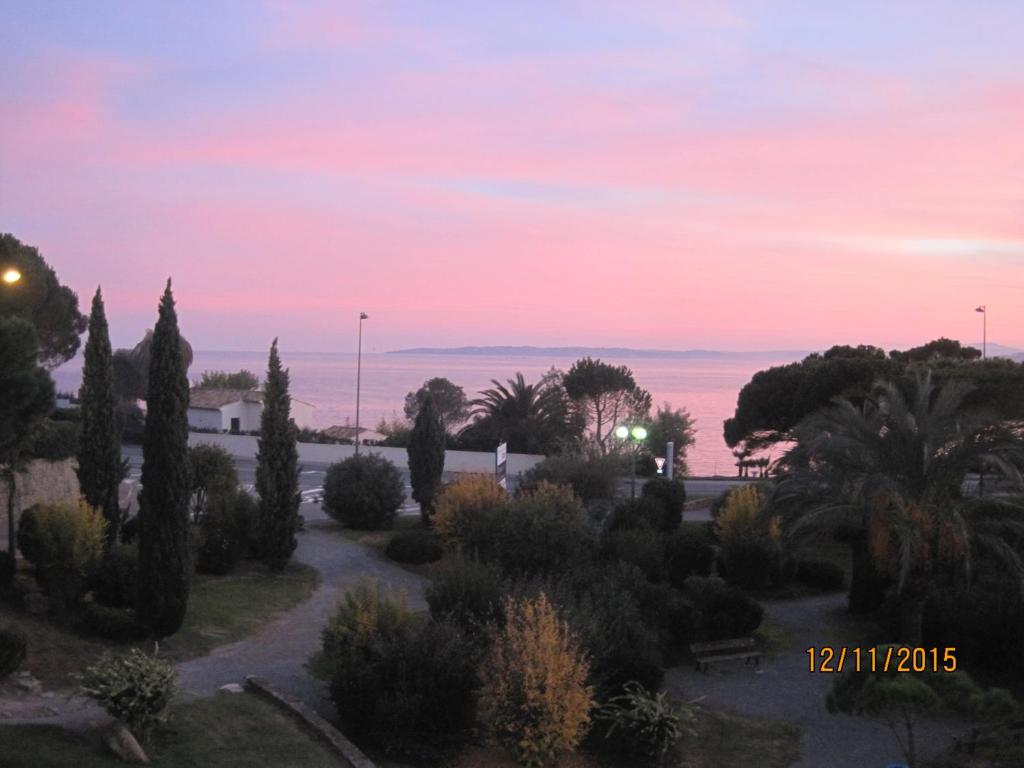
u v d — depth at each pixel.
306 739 14.01
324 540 30.31
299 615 22.16
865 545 23.78
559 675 13.88
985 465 20.22
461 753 14.49
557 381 64.12
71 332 29.38
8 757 11.30
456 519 27.39
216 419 60.22
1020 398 28.81
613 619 17.47
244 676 17.02
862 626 22.97
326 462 53.12
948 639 19.88
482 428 57.59
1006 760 15.01
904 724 16.72
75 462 29.14
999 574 19.91
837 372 33.09
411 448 33.22
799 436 22.44
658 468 44.31
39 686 15.10
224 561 24.81
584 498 33.12
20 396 12.11
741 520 26.86
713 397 192.00
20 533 19.78
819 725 16.80
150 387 17.86
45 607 18.33
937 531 19.62
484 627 15.67
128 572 19.25
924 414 20.41
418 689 14.51
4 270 25.81
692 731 15.57
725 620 20.77
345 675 14.74
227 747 13.21
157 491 17.83
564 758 14.70
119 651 17.20
